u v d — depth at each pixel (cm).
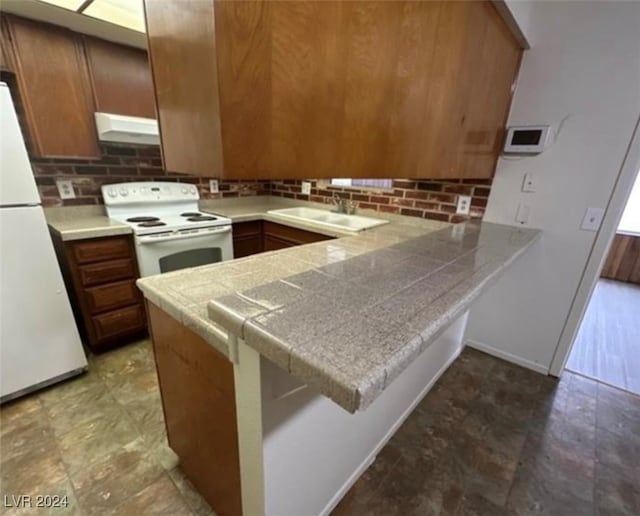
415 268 108
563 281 197
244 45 66
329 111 86
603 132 169
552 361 211
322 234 231
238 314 68
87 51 182
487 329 234
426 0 101
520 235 175
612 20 157
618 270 419
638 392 200
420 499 131
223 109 67
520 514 126
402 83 104
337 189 280
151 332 123
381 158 107
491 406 184
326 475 118
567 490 136
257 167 76
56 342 179
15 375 168
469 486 137
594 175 176
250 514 100
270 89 73
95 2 145
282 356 57
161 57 83
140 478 134
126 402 174
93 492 128
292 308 72
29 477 133
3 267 155
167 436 141
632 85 158
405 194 238
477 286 92
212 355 93
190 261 236
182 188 266
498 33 148
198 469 123
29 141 184
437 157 137
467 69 134
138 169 245
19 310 164
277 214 268
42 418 162
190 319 90
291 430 93
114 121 187
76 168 215
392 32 94
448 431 165
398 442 158
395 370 53
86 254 190
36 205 160
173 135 87
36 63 168
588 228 183
